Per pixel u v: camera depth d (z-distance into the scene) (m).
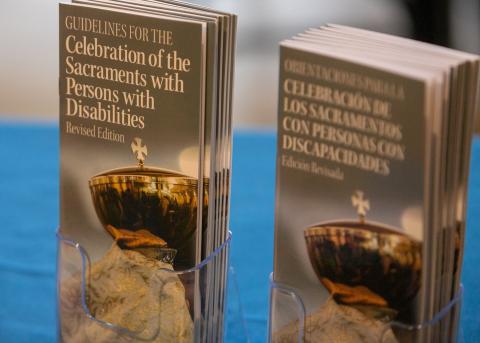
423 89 0.71
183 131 0.86
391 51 0.80
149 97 0.86
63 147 0.93
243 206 1.56
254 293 1.25
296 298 0.85
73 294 0.97
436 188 0.75
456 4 3.53
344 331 0.83
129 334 0.94
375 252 0.78
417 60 0.77
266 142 1.83
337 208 0.80
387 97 0.74
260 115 2.73
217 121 0.87
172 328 0.92
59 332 0.99
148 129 0.87
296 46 0.78
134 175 0.90
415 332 0.79
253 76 3.08
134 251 0.92
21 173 1.72
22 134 1.90
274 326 0.87
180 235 0.89
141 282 0.92
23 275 1.34
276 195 0.83
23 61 3.24
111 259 0.94
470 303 1.14
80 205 0.94
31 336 1.18
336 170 0.79
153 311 0.93
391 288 0.79
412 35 3.41
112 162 0.91
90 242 0.95
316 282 0.84
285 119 0.81
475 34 3.38
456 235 0.82
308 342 0.86
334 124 0.78
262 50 3.32
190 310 0.91
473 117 0.79
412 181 0.74
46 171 1.74
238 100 2.85
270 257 1.37
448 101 0.75
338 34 0.85
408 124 0.73
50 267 1.37
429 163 0.74
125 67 0.87
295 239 0.83
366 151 0.77
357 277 0.81
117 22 0.85
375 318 0.81
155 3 0.92
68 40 0.89
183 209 0.88
